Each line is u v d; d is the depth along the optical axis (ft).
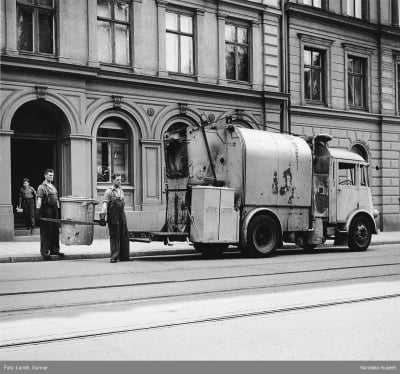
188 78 68.69
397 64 90.84
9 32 55.88
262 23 75.31
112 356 16.05
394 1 90.63
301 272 34.58
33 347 17.11
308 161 49.29
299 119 78.54
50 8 58.95
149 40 65.46
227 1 71.51
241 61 74.08
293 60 78.18
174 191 46.78
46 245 43.06
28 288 27.81
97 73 61.05
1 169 55.26
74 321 20.59
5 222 55.47
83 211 44.14
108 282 29.96
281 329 19.15
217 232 43.88
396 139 90.17
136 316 21.44
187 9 69.00
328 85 82.48
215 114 70.59
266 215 46.47
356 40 86.12
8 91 55.77
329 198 51.06
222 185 46.57
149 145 64.95
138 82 63.82
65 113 59.00
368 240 53.98
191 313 21.91
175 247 53.57
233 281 30.48
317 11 80.12
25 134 59.57
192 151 45.50
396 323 20.06
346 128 84.17
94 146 61.11
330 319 20.72
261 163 46.14
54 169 61.62
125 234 42.27
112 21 63.31
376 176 87.76
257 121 74.54
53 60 58.54
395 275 33.22
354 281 30.60
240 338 17.94
